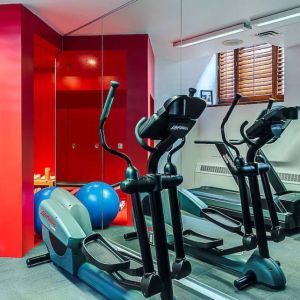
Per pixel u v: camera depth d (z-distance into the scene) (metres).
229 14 3.26
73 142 4.95
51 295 2.82
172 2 3.41
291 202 2.66
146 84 4.26
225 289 2.82
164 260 2.17
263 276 2.69
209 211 3.28
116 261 2.60
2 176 3.58
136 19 3.89
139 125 2.17
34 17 3.79
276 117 2.52
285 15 2.83
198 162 3.37
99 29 4.29
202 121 3.31
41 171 5.17
